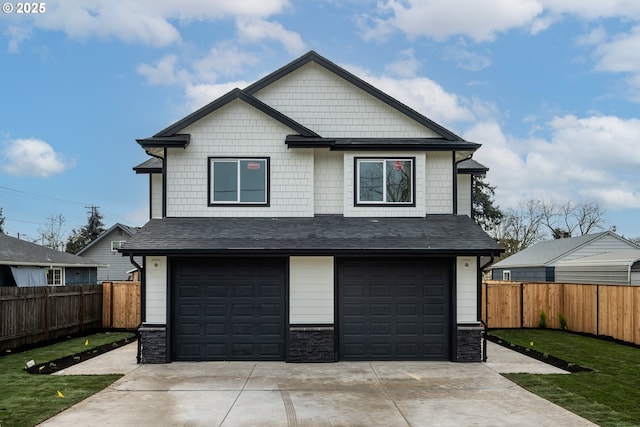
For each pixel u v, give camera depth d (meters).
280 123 13.73
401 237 12.65
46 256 26.64
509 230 48.06
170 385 9.88
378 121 14.54
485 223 43.56
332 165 14.14
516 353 13.59
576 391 9.31
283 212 13.64
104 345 14.91
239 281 12.60
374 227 13.23
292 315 12.48
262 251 11.97
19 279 23.14
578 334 17.53
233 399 8.84
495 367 11.65
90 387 9.59
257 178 13.69
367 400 8.80
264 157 13.69
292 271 12.55
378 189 13.92
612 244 26.66
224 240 12.33
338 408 8.29
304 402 8.66
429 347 12.60
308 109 14.58
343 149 13.88
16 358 12.61
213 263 12.61
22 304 14.23
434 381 10.25
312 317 12.50
